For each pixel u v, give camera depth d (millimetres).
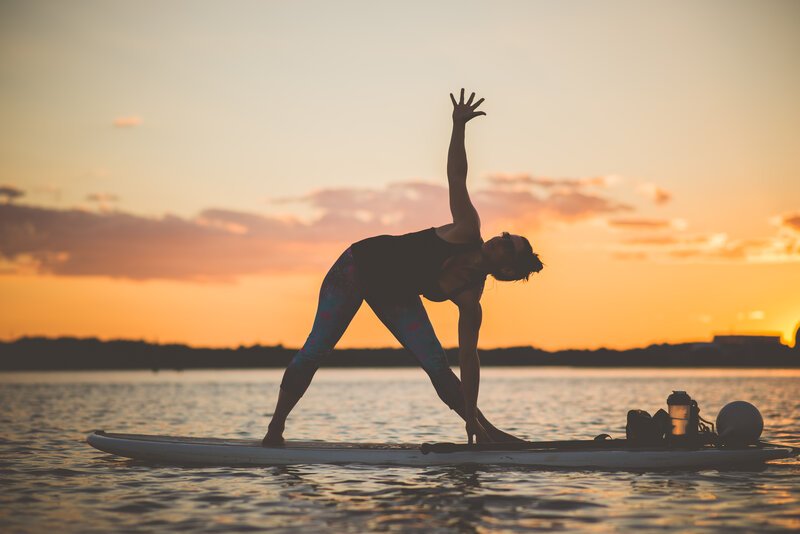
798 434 12102
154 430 14039
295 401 8039
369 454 7789
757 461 7777
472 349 7316
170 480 7086
